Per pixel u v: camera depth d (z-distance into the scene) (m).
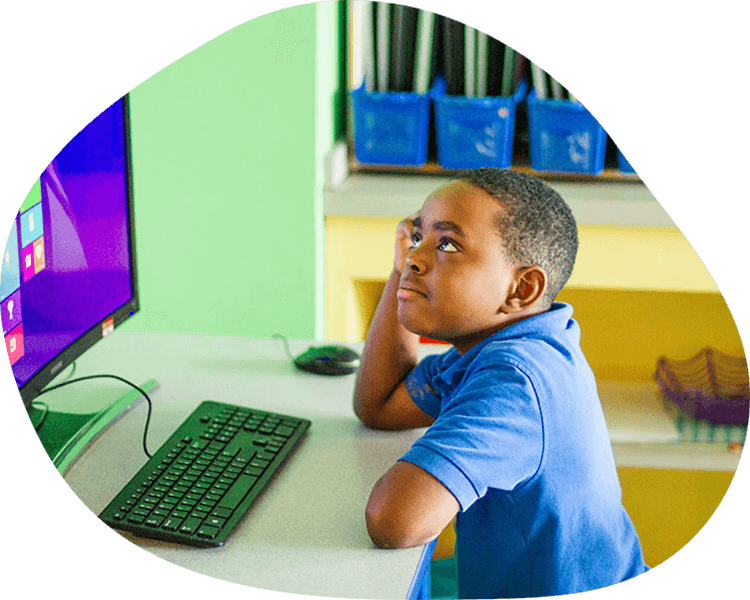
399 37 2.00
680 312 2.20
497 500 1.05
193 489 1.07
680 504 2.12
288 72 1.90
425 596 1.08
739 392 2.04
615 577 1.11
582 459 1.04
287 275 2.03
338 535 1.01
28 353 1.13
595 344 2.26
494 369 1.02
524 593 1.08
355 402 1.29
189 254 2.00
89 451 1.19
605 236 2.04
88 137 1.25
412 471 0.96
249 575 0.94
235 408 1.27
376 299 2.37
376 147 2.09
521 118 2.17
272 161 1.95
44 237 1.16
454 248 1.04
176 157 1.94
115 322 1.37
